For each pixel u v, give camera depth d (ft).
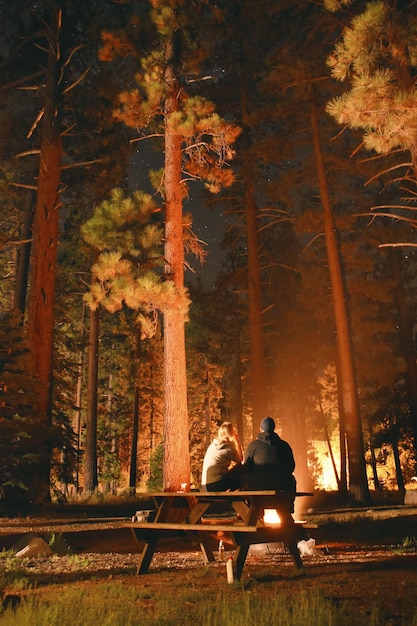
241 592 19.79
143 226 51.26
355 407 78.59
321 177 86.84
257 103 85.35
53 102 78.95
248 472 24.99
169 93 53.78
